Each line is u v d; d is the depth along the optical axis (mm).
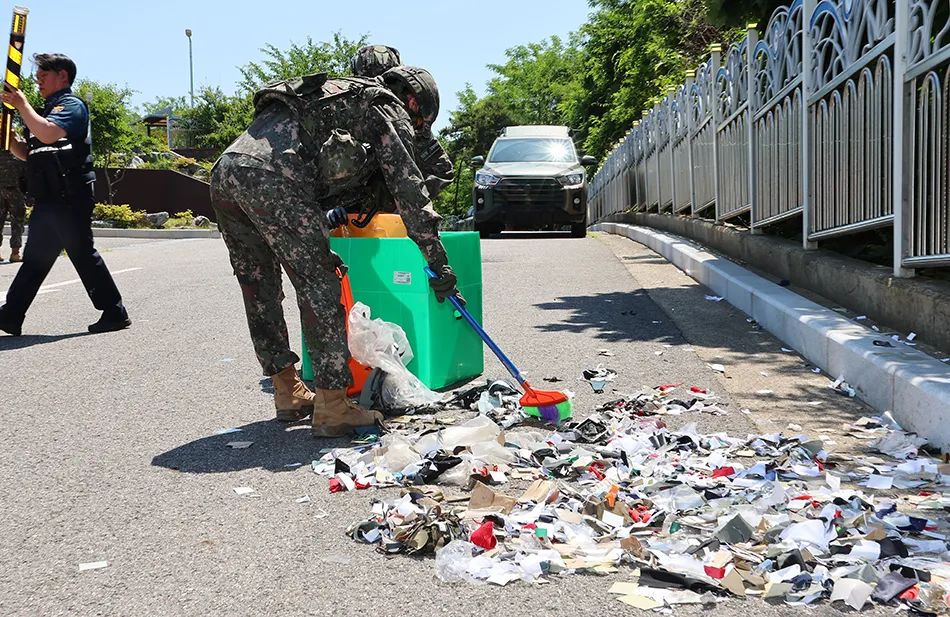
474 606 2627
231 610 2635
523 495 3393
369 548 3049
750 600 2625
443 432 4066
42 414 4828
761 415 4512
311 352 4297
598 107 35812
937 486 3457
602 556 2898
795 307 6117
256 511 3402
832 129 6602
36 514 3406
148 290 9344
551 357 5961
